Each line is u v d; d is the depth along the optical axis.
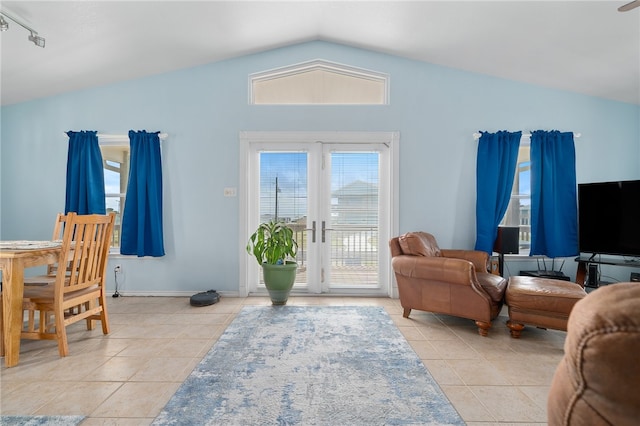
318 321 2.92
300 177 3.83
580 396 0.51
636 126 3.75
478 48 3.26
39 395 1.75
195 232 3.75
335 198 3.84
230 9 2.83
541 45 3.02
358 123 3.74
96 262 2.50
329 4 2.91
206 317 3.02
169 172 3.74
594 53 3.00
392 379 1.93
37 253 2.19
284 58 3.75
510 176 3.61
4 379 1.91
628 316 0.46
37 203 3.78
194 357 2.20
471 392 1.80
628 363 0.44
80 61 3.23
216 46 3.41
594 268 3.40
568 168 3.63
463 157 3.75
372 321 2.93
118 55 3.25
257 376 1.95
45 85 3.54
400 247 3.15
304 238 3.85
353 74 3.80
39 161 3.78
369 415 1.59
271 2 2.82
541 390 1.83
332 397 1.74
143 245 3.59
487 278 2.85
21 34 2.73
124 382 1.88
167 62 3.55
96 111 3.75
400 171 3.74
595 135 3.75
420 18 2.93
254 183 3.84
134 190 3.64
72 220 2.17
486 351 2.34
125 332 2.65
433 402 1.70
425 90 3.74
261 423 1.52
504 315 3.16
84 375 1.96
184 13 2.80
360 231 3.85
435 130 3.74
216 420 1.54
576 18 2.59
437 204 3.75
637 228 3.16
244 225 3.74
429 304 2.87
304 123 3.75
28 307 2.20
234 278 3.76
